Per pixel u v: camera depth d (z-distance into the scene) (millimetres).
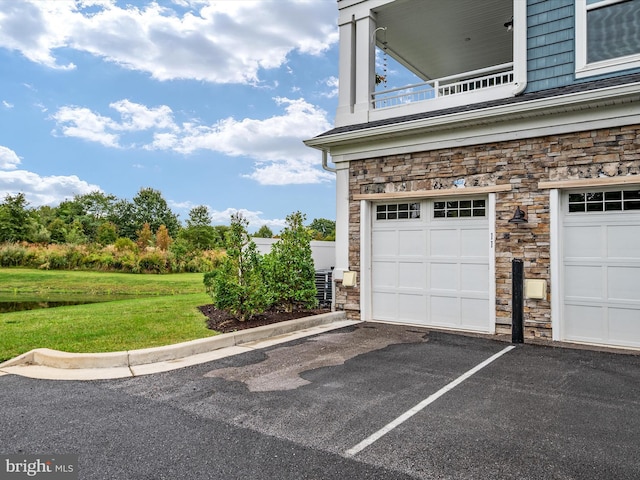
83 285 17250
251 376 4980
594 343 6562
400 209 8461
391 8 9562
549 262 6805
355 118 9398
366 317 8648
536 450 3213
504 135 7180
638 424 3689
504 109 6891
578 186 6590
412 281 8258
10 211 26688
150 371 5145
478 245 7574
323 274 9898
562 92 6672
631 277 6328
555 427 3621
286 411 3943
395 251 8484
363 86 9383
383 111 9086
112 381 4758
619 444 3314
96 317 8094
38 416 3789
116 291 16031
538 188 6902
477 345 6539
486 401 4215
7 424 3623
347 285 8766
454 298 7789
